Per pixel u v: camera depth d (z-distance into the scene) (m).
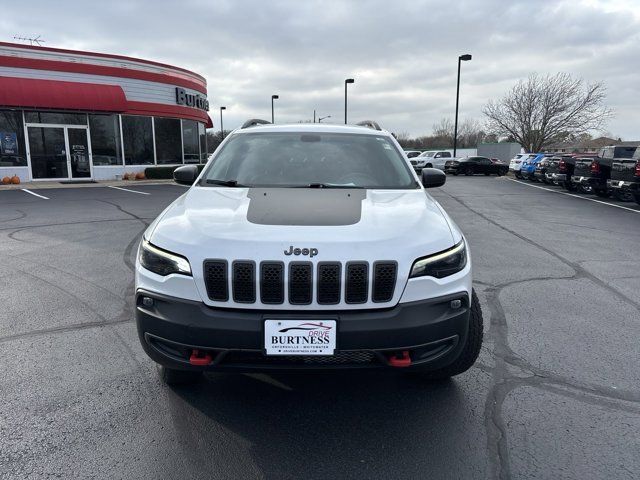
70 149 20.47
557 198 17.33
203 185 3.57
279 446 2.62
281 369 2.51
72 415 2.89
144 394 3.13
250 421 2.85
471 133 84.62
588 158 18.11
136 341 3.95
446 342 2.63
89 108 19.66
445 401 3.10
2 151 19.02
